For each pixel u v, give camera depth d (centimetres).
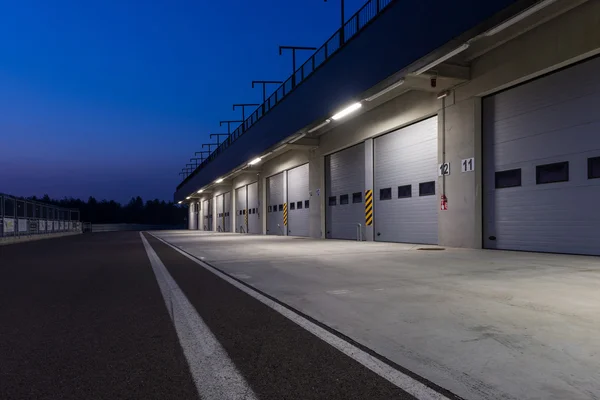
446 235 1530
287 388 294
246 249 1658
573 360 336
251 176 4206
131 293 687
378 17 1437
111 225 8188
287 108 2370
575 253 1118
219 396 283
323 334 426
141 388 299
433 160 1645
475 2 1017
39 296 671
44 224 3362
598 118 1062
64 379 318
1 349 394
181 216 14725
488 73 1328
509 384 292
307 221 2884
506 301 559
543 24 1145
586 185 1091
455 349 369
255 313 526
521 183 1273
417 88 1483
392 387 292
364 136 2083
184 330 451
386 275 825
